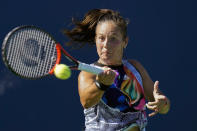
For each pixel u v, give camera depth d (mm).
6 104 29906
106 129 11523
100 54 11555
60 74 10758
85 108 11125
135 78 11797
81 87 11109
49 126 30188
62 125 30297
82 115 30625
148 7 32625
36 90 30344
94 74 11289
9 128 29781
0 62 30328
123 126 11570
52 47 11203
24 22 31500
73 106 30594
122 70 11695
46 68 11195
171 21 32719
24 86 30234
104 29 11367
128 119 11641
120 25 11477
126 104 11586
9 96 30047
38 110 30188
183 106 31734
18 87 30219
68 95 30641
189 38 32656
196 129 31438
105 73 10414
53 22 31656
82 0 31938
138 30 32375
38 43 11055
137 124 11766
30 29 10891
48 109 30297
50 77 30594
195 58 32438
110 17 11562
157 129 31219
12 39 10656
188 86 32094
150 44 32375
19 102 30078
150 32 32438
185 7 32906
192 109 31688
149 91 12430
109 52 11414
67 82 30734
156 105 11258
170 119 31406
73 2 31906
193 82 32125
